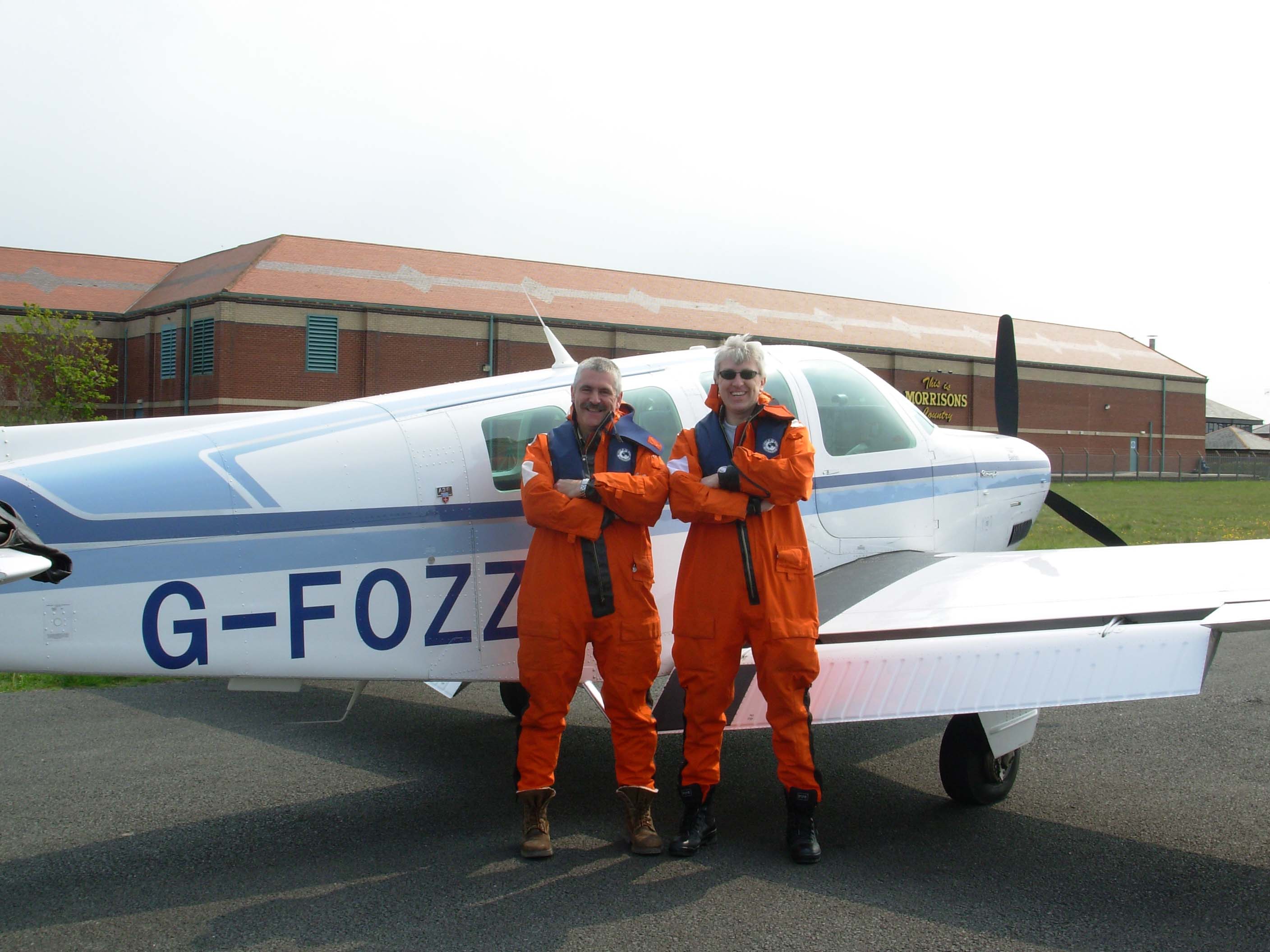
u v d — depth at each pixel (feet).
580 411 10.74
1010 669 10.39
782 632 10.47
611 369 10.68
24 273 104.53
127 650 10.24
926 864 10.98
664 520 13.10
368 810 12.87
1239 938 9.23
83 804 13.07
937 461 16.30
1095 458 152.56
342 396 94.32
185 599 10.44
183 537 10.44
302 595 10.94
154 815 12.66
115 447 10.69
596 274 120.26
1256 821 12.50
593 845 11.48
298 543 10.92
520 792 10.85
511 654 12.04
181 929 9.33
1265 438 249.96
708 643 10.68
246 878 10.56
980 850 11.44
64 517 10.00
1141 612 10.92
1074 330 168.66
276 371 91.61
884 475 15.48
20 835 11.91
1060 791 13.73
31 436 10.95
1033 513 18.17
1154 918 9.63
